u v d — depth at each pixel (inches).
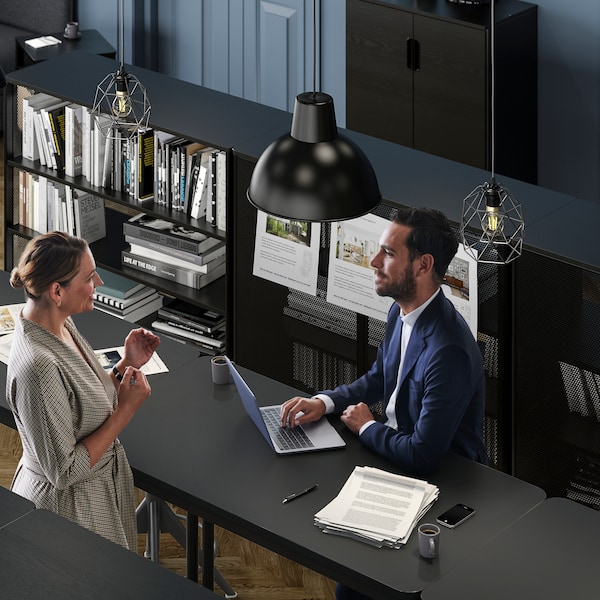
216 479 152.7
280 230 203.8
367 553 137.8
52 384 144.3
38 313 148.0
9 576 70.1
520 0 266.8
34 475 151.9
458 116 267.0
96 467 151.8
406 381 158.9
